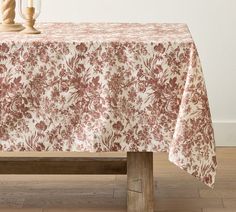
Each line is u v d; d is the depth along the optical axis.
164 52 2.80
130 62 2.81
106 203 3.34
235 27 4.15
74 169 3.15
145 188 3.08
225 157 4.04
